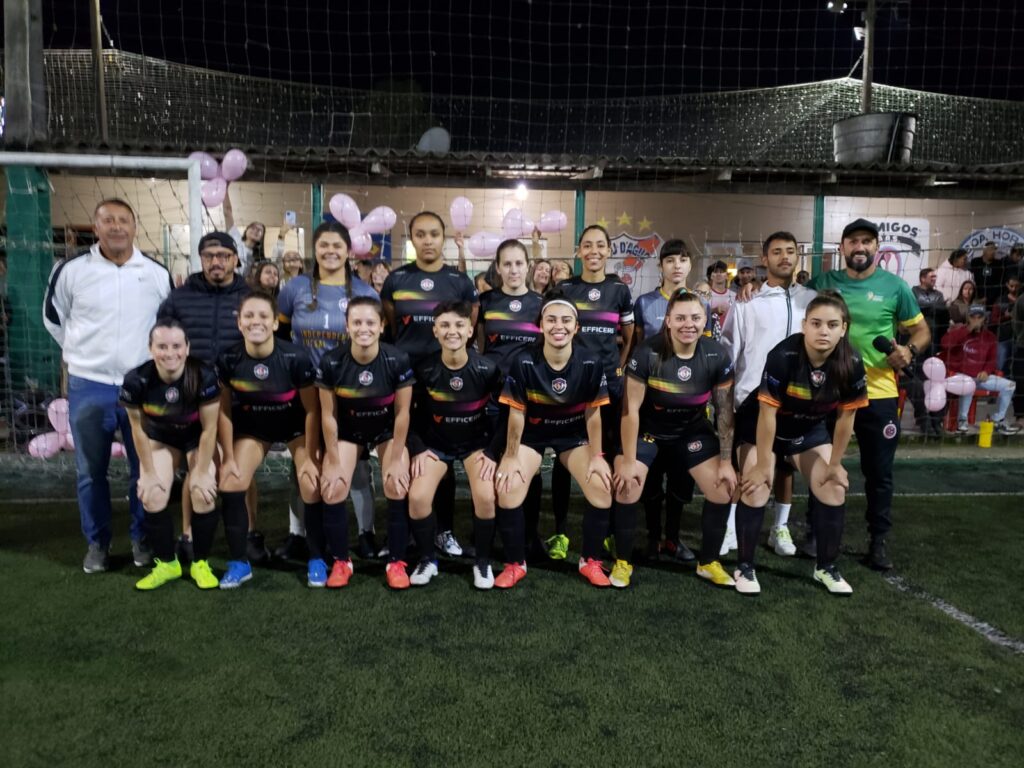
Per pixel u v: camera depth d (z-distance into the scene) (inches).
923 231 327.3
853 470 219.5
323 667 96.0
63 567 133.0
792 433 128.7
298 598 120.4
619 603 119.9
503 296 144.1
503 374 133.8
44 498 180.1
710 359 127.3
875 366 136.2
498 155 259.4
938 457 236.4
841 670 97.0
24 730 81.0
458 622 111.3
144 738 79.7
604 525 129.5
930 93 416.2
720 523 129.3
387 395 125.3
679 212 318.7
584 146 436.8
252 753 77.2
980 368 270.8
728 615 115.0
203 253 131.5
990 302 297.1
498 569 137.3
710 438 130.4
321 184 277.3
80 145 234.1
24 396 224.8
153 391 120.2
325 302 137.5
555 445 131.8
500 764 75.9
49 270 237.8
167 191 284.7
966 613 116.1
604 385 126.8
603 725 83.4
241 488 125.6
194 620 110.7
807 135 412.8
